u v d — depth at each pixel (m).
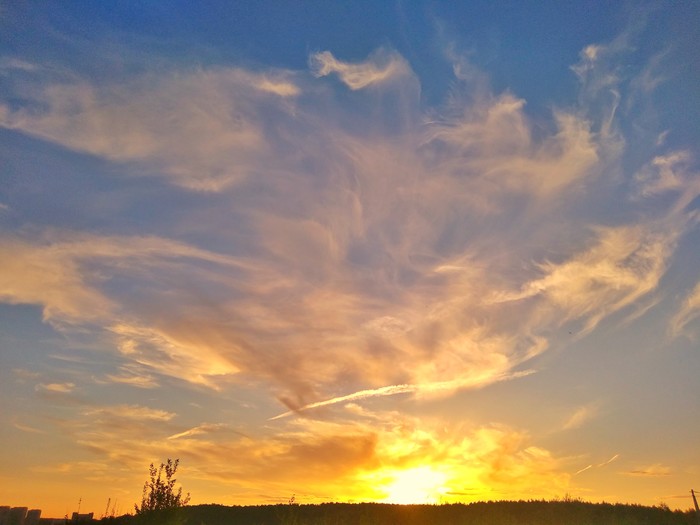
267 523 37.41
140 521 25.08
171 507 25.70
